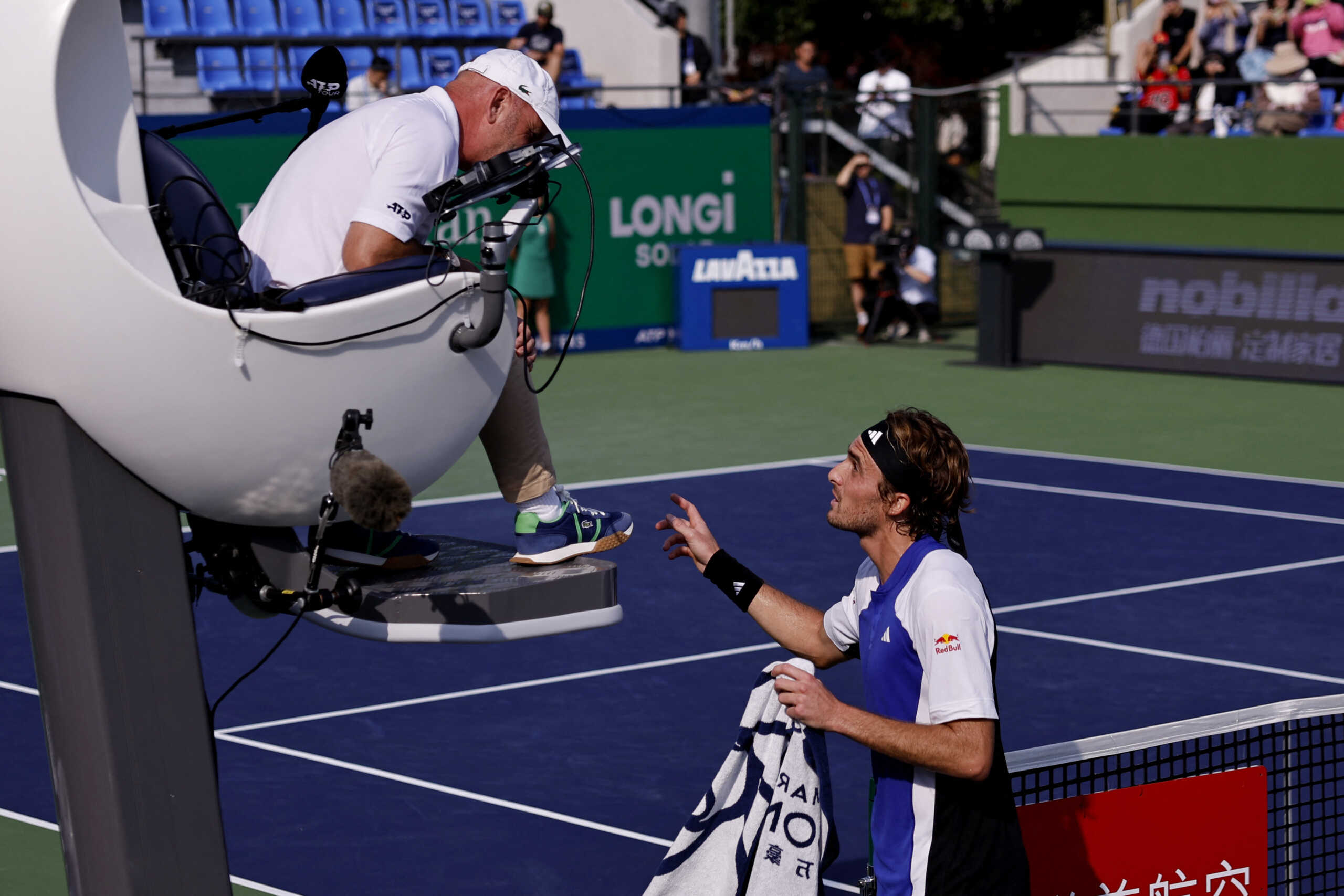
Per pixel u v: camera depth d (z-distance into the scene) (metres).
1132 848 4.26
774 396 18.30
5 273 2.63
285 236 3.25
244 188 18.83
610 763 7.50
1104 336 19.78
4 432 2.92
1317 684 8.45
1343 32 20.58
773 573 10.84
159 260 2.71
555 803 7.01
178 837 3.05
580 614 3.22
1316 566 10.95
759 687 4.13
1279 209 20.42
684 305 21.84
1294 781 6.03
